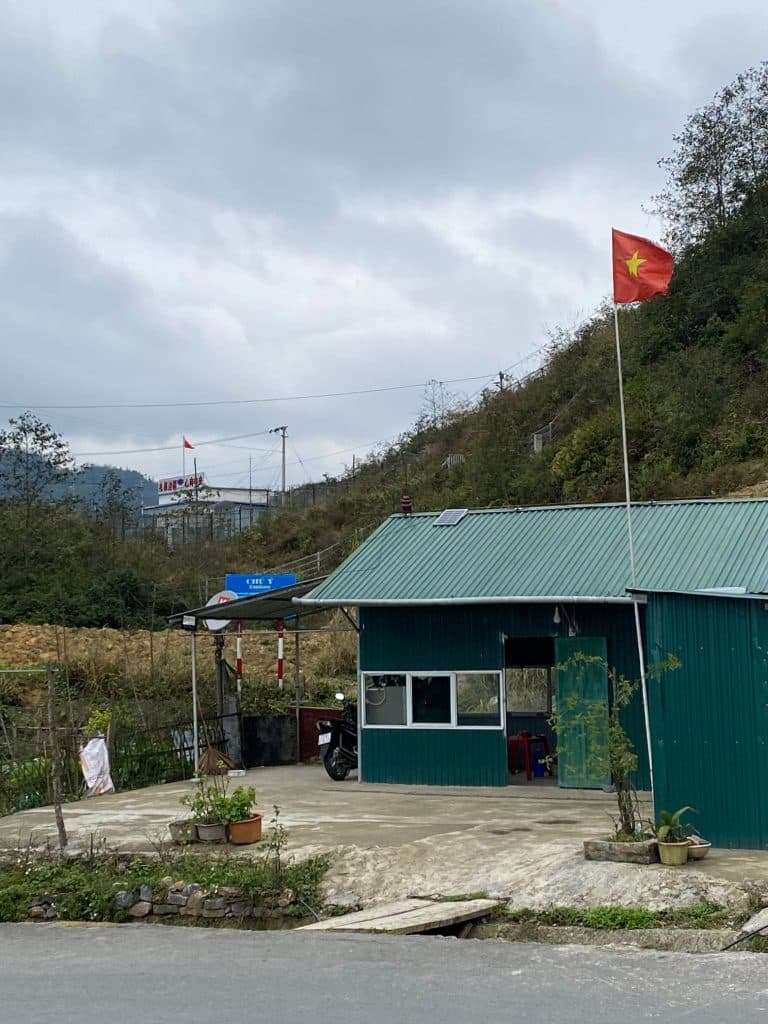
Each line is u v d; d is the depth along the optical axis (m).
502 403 49.97
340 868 11.77
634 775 16.23
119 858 12.64
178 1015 7.18
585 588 16.05
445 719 17.44
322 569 46.38
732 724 11.66
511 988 7.70
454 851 12.00
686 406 37.31
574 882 10.49
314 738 21.70
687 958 8.54
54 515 45.28
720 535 16.98
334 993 7.66
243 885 11.22
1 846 13.45
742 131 44.94
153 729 19.33
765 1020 6.71
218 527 58.91
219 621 20.72
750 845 11.47
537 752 18.38
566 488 38.34
